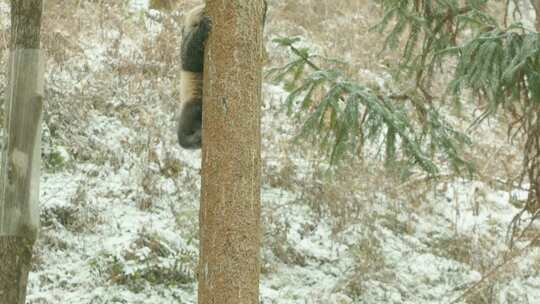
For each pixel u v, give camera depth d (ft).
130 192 40.83
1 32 47.98
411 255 42.01
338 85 26.78
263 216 40.52
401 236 43.68
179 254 36.50
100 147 43.29
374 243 41.04
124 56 51.88
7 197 20.40
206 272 17.98
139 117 46.42
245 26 18.47
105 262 34.88
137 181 41.52
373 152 45.96
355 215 42.78
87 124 44.50
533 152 34.27
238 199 17.95
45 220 36.83
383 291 38.24
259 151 18.57
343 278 38.32
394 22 62.49
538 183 29.35
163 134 45.83
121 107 46.96
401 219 44.70
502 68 24.09
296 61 28.73
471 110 54.75
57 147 41.60
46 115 43.09
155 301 33.60
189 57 24.50
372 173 44.70
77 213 37.65
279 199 43.16
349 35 61.52
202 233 18.24
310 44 59.52
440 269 41.24
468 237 43.70
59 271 34.22
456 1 30.14
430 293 39.34
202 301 18.03
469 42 25.00
